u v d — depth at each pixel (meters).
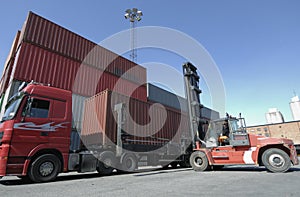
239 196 3.47
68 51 13.22
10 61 12.69
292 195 3.48
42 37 12.06
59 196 3.71
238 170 8.56
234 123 8.33
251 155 7.64
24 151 5.36
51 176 5.74
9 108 5.93
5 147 5.10
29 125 5.59
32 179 5.39
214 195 3.58
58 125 6.20
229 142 8.21
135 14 23.17
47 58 11.91
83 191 4.19
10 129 5.25
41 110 5.95
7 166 5.02
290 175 6.19
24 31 11.29
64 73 12.51
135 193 3.89
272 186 4.39
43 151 5.83
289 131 42.12
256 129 45.88
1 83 14.12
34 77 10.93
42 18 12.45
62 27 13.45
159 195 3.65
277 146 7.56
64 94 6.66
